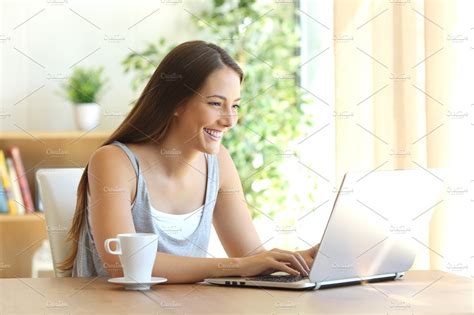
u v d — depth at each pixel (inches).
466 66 71.7
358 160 90.0
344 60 92.4
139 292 50.6
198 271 55.1
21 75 130.3
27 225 127.7
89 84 129.0
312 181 116.0
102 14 131.3
